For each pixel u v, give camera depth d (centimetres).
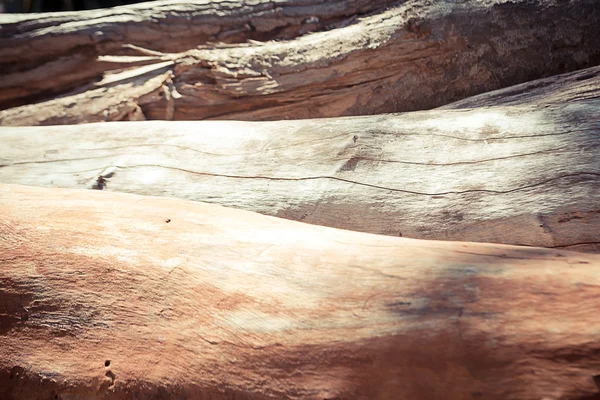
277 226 159
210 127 234
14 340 149
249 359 123
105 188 220
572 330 101
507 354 103
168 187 214
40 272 152
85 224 161
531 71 288
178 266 143
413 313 114
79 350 142
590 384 95
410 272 124
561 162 177
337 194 194
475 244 139
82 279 148
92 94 324
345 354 115
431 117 208
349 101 303
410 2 304
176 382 129
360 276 127
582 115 188
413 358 109
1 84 347
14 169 235
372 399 111
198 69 315
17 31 347
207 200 206
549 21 283
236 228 154
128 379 133
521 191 176
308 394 115
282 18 330
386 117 214
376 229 188
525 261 123
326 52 303
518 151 185
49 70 345
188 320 134
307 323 121
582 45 282
